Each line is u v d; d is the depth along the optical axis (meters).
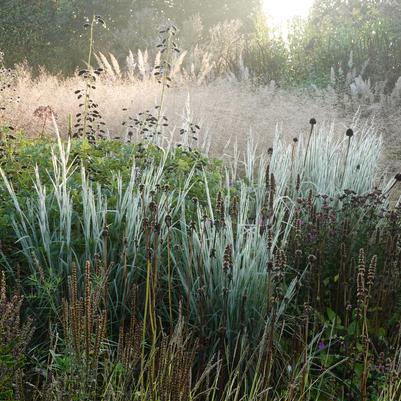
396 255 4.48
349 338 4.28
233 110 9.73
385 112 10.47
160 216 4.54
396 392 3.44
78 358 2.78
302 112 10.02
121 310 4.18
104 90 10.37
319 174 6.61
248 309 4.14
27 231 4.47
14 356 2.93
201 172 5.71
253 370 3.91
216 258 4.28
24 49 19.45
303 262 4.73
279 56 13.92
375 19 15.09
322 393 3.89
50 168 5.38
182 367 2.81
